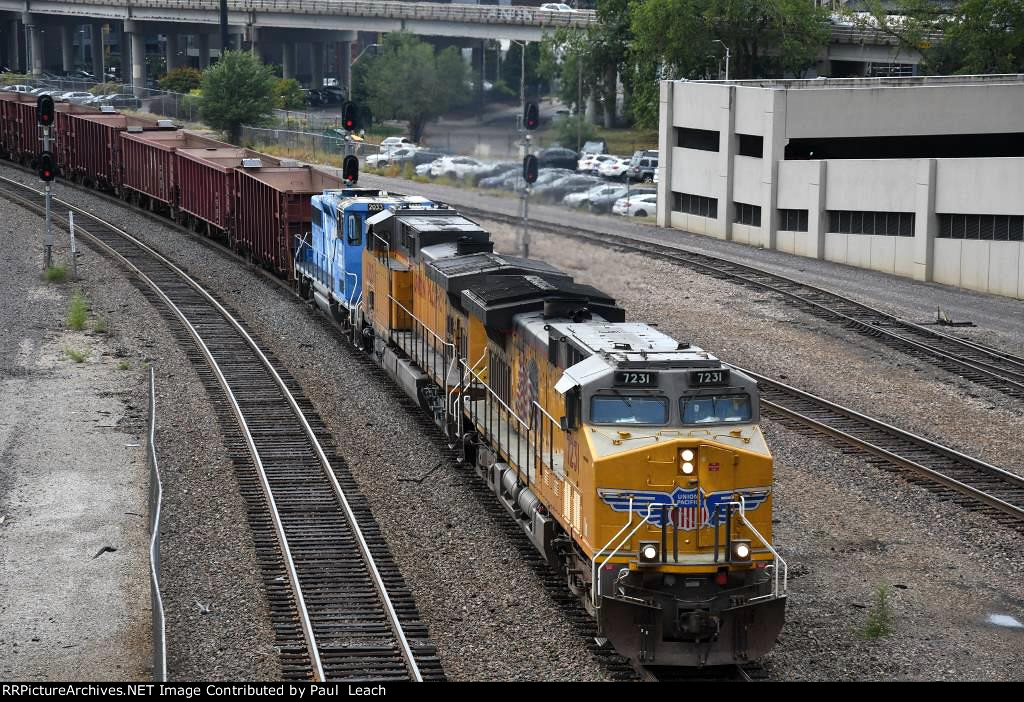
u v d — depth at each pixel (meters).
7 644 42.41
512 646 43.06
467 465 63.53
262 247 111.94
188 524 54.22
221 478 60.44
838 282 115.75
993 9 189.25
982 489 60.12
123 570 49.12
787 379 81.19
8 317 94.25
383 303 78.19
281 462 63.09
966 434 69.75
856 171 125.75
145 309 98.69
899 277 121.12
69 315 94.94
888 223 124.56
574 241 131.62
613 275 115.06
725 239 144.50
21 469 61.16
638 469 40.88
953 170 116.25
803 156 141.62
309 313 99.62
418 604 46.66
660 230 150.88
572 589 46.50
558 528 48.19
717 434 41.56
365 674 40.56
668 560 40.72
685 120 151.75
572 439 43.88
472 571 49.91
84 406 72.31
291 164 123.31
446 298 66.19
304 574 49.00
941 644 43.75
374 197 90.81
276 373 79.31
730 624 40.88
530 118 111.06
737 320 98.38
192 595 46.88
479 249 70.06
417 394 70.81
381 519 55.62
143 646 42.50
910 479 60.97
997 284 113.31
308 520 55.12
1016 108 134.25
